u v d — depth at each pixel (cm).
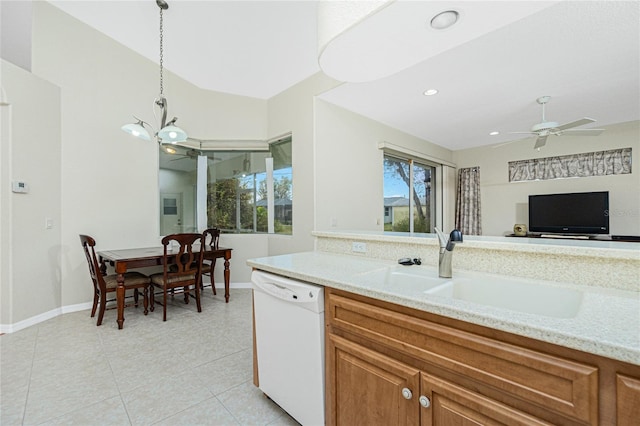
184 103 395
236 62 346
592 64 239
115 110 334
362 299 112
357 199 372
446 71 254
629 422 60
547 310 108
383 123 405
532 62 238
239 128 419
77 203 308
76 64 305
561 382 68
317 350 127
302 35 295
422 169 524
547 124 305
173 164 397
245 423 147
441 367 89
